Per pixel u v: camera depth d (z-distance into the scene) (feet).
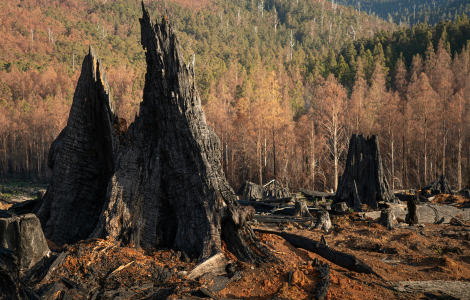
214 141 34.32
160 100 32.76
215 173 31.63
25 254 22.04
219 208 29.81
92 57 34.42
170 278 24.13
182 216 30.86
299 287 24.61
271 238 37.83
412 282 27.58
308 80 457.68
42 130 321.32
